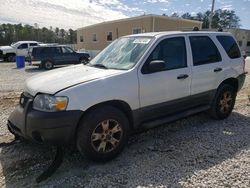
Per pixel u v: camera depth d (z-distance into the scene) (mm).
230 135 5055
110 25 32281
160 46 4602
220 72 5586
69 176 3619
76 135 3764
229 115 6230
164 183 3439
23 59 20203
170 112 4793
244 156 4172
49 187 3369
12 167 3859
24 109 3785
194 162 3975
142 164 3934
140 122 4375
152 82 4359
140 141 4789
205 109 5430
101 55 5051
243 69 6273
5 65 22391
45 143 3615
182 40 5012
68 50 20188
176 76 4711
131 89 4109
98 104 3852
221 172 3691
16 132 4031
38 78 4223
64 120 3551
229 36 6078
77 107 3625
